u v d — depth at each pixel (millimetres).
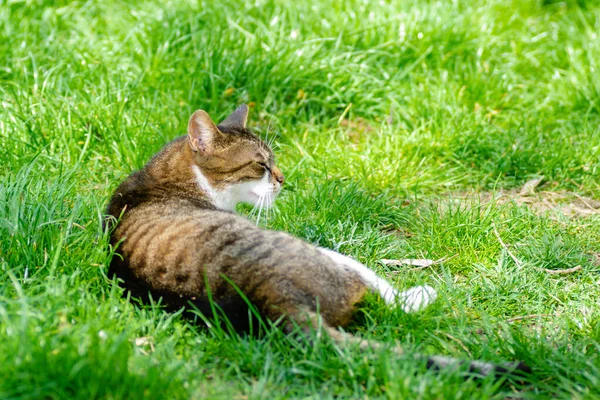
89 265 7098
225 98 11664
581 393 5805
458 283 8008
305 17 13336
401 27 13203
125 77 11547
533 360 6234
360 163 10625
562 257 8422
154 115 10938
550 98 12469
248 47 12328
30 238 7250
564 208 10023
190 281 6461
